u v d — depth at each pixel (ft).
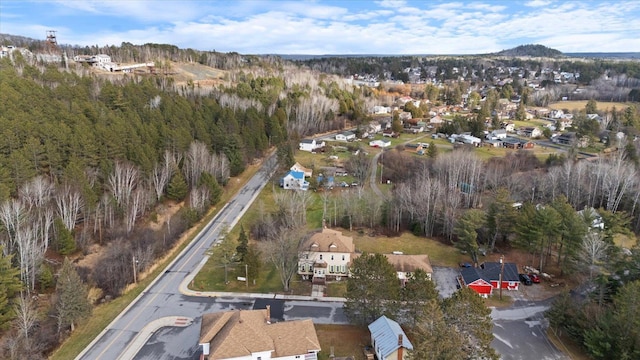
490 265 217.77
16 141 248.93
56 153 254.27
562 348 163.12
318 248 217.36
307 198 303.48
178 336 168.04
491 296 201.77
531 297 201.87
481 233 257.55
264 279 214.69
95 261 220.64
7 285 168.86
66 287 167.63
